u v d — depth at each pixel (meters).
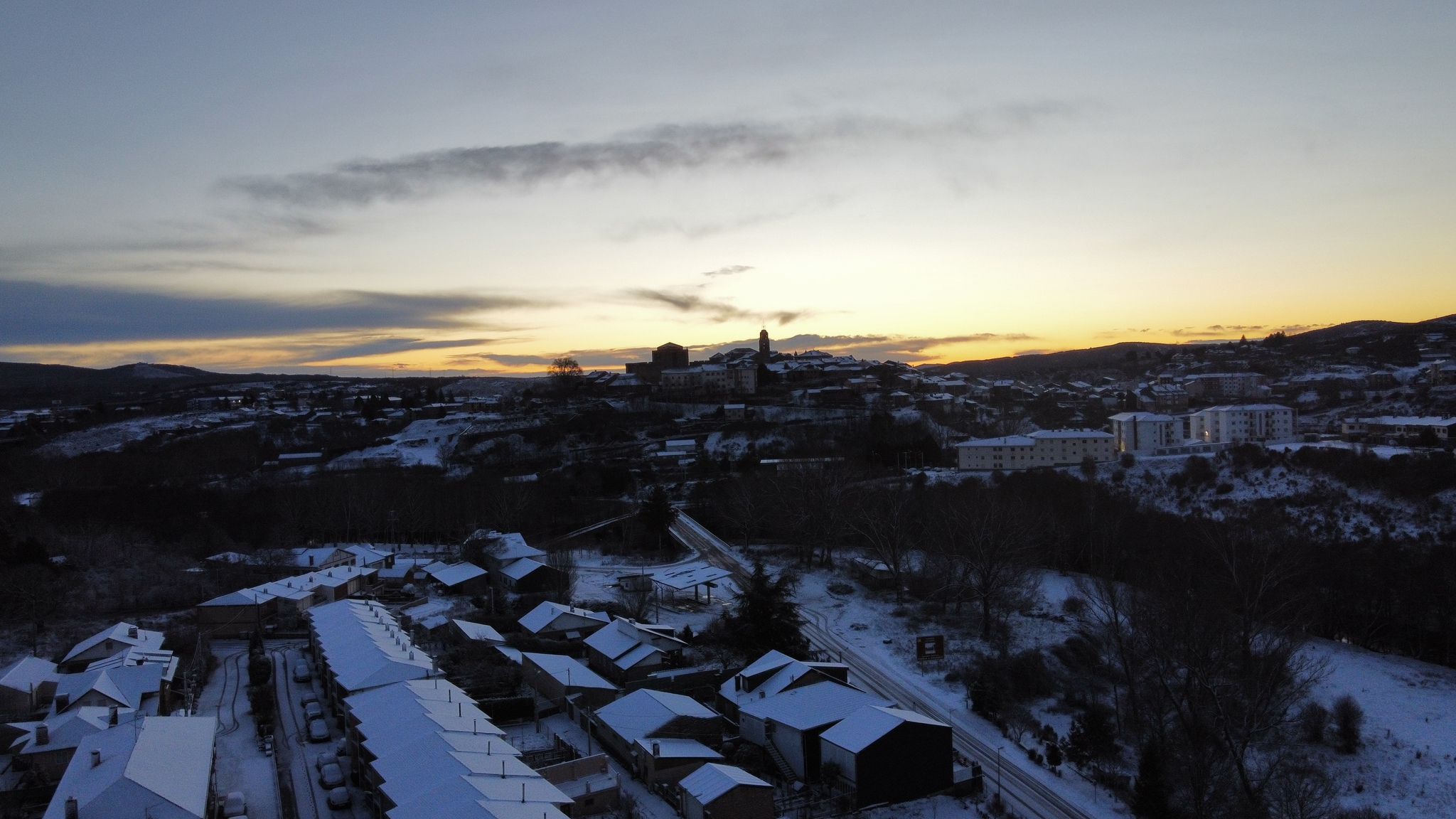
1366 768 95.06
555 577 139.00
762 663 101.00
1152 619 108.06
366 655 94.81
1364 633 133.00
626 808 72.00
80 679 93.50
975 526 135.38
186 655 112.44
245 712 92.94
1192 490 192.38
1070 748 90.31
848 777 78.81
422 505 193.38
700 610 135.38
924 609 136.50
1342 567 142.50
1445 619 127.69
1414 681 117.44
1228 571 140.25
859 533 169.75
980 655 115.94
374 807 69.38
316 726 85.81
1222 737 94.69
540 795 64.56
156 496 196.12
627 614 128.38
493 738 75.88
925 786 80.56
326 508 187.38
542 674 99.12
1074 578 156.88
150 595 135.62
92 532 165.50
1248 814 82.06
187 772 67.19
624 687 99.25
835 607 138.62
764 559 168.50
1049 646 121.88
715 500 199.25
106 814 60.09
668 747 78.81
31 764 76.62
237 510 190.75
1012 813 78.69
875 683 107.56
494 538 162.00
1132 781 85.88
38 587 125.81
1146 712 102.12
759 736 87.88
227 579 143.12
